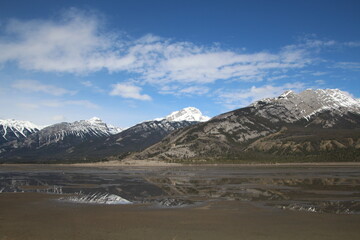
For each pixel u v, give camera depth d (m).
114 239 24.95
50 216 33.06
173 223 29.84
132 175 101.75
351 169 122.75
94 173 114.81
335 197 45.97
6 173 118.00
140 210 36.28
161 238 25.14
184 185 66.50
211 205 39.59
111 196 48.81
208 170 129.50
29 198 46.16
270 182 70.75
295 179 77.31
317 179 76.31
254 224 29.16
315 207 37.75
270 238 24.88
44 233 26.61
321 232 26.31
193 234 26.17
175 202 42.31
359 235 25.44
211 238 25.09
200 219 31.38
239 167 154.50
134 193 52.75
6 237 25.55
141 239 24.95
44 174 110.06
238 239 24.75
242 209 36.59
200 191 55.19
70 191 56.12
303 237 25.03
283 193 50.91
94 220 31.19
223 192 53.38
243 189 57.59
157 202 42.44
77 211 35.78
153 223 29.86
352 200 43.03
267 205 39.28
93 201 43.62
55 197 47.28
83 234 26.31
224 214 33.69
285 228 27.61
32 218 32.16
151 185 67.00
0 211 35.94
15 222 30.47
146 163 197.50
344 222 29.58
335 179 75.94
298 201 42.38
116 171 128.38
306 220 30.48
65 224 29.58
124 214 33.97
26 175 104.62
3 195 49.41
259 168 141.25
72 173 115.56
